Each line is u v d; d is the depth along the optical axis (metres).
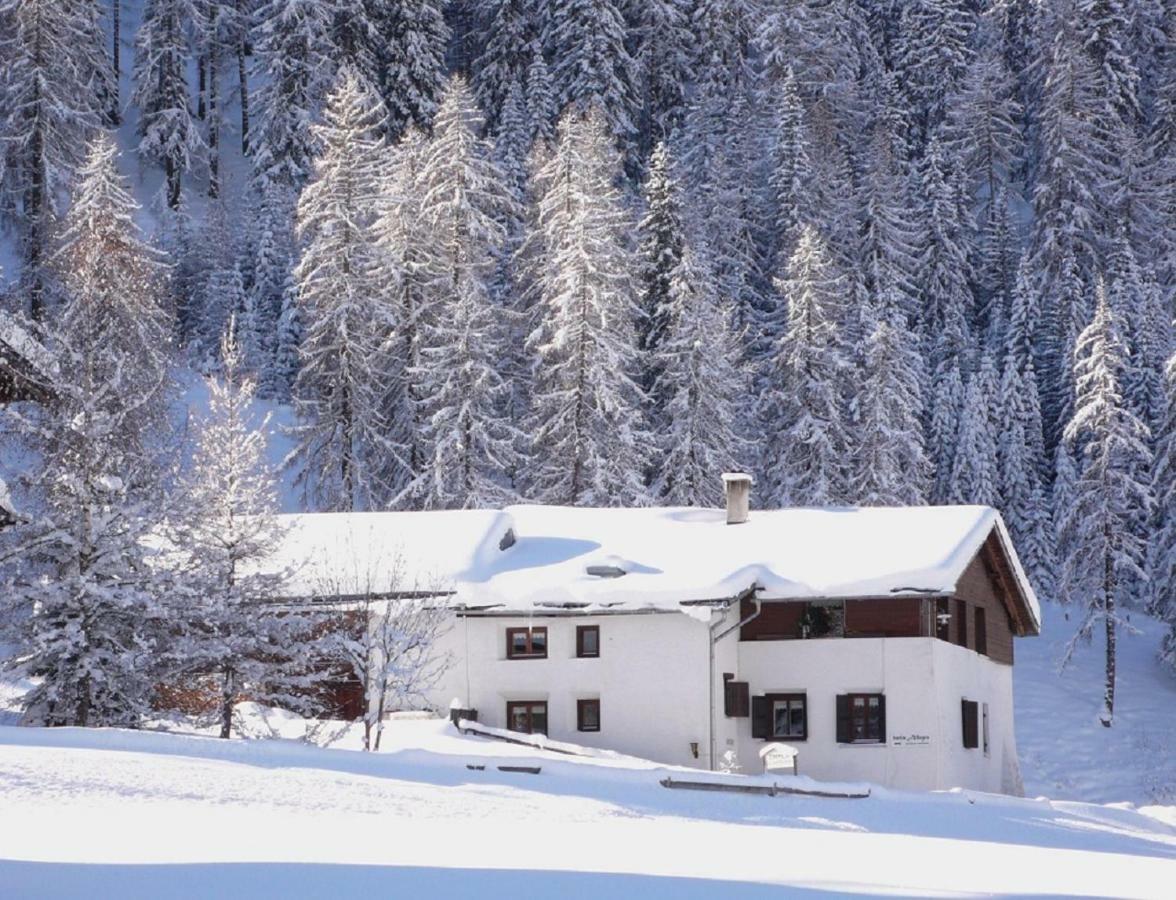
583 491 60.28
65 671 29.70
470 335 60.22
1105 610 62.94
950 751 41.31
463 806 20.17
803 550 42.94
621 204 91.75
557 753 36.88
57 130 73.62
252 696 32.50
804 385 67.69
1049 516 81.06
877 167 87.62
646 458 62.00
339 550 42.91
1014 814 31.91
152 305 53.62
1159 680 66.56
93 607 29.92
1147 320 85.94
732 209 85.25
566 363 61.09
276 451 72.50
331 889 11.67
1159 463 65.94
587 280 61.47
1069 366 85.81
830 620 41.75
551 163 67.88
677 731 40.06
